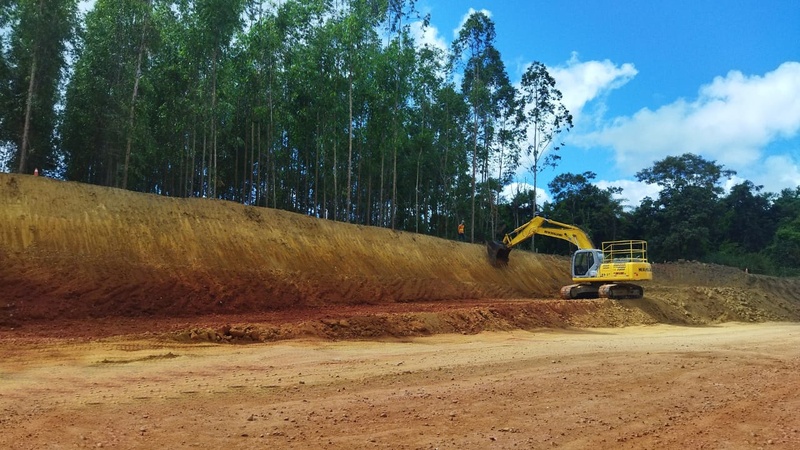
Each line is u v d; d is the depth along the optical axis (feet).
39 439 18.97
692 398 28.02
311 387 28.78
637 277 90.27
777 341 58.95
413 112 136.36
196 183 129.70
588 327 75.92
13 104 86.74
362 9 103.45
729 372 36.09
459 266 108.58
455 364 37.14
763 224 236.84
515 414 23.86
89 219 63.46
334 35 100.99
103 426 20.76
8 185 61.05
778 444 20.45
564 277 129.90
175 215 72.33
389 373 33.19
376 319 55.72
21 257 54.90
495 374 33.63
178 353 38.73
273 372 32.83
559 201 213.46
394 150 119.24
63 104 96.53
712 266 159.84
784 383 32.63
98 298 54.75
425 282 96.17
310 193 139.23
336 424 21.66
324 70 103.24
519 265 123.13
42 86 85.81
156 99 96.48
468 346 49.01
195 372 32.17
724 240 221.66
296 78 103.81
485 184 165.27
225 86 101.04
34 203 61.05
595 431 21.59
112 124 86.84
